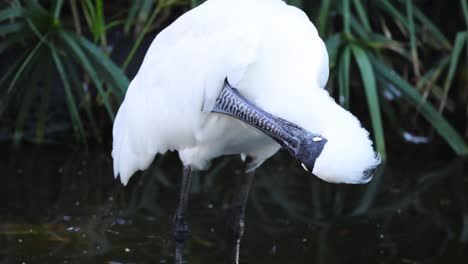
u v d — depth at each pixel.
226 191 11.56
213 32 8.59
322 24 12.49
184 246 9.41
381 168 12.84
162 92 8.98
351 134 7.37
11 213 10.44
